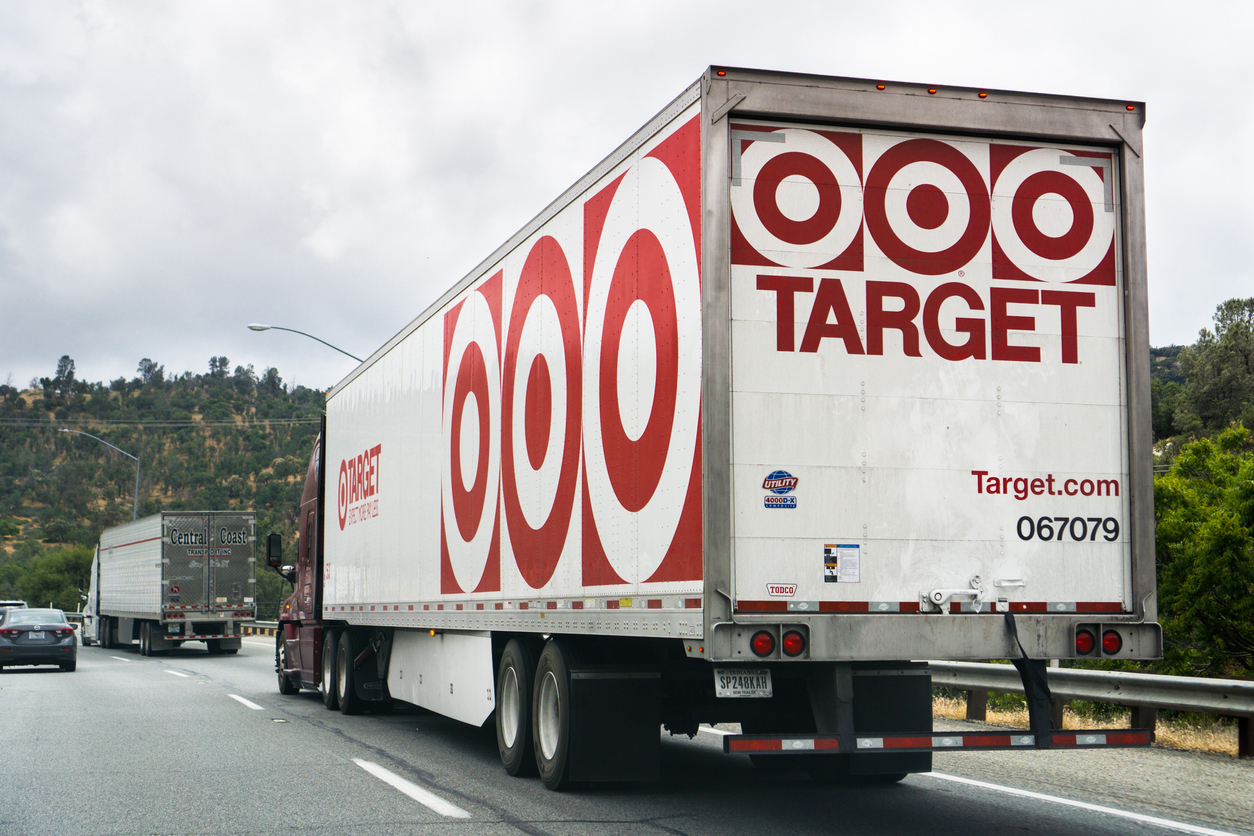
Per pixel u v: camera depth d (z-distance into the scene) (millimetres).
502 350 10289
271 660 32312
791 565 6637
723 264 6715
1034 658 6848
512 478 9898
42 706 17109
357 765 10477
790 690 7816
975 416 6977
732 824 7500
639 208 7707
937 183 7062
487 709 10453
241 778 9703
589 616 8227
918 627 6715
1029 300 7109
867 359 6867
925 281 6984
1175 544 16969
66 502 184000
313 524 18000
